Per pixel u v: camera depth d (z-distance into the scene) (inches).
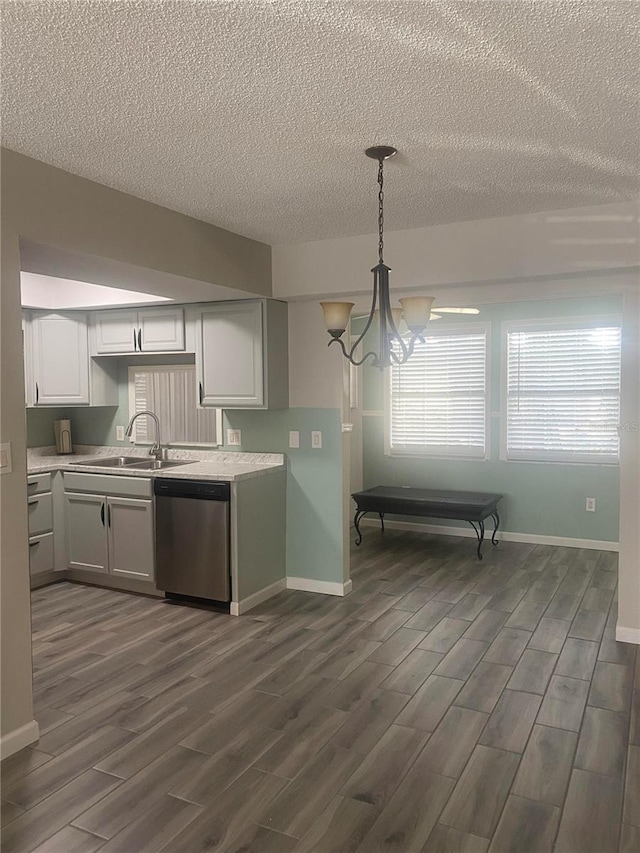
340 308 113.7
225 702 119.2
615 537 232.4
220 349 177.3
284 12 64.0
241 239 157.1
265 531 177.8
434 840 82.4
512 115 88.9
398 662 136.4
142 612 168.4
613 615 164.7
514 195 124.8
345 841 82.3
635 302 139.3
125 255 123.3
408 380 266.1
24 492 104.3
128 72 76.8
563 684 125.9
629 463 143.8
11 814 87.8
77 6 62.7
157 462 199.6
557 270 135.9
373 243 156.3
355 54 72.5
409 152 102.7
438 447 261.3
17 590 103.3
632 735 107.0
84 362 200.5
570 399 237.8
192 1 61.8
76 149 101.6
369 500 244.2
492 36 68.7
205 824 85.7
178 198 126.6
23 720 104.6
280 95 83.1
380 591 185.3
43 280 193.3
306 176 114.3
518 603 174.4
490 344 249.4
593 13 64.1
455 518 228.5
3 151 100.4
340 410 178.1
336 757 101.0
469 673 131.0
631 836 82.8
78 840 82.7
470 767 98.2
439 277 147.7
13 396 101.8
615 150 101.6
